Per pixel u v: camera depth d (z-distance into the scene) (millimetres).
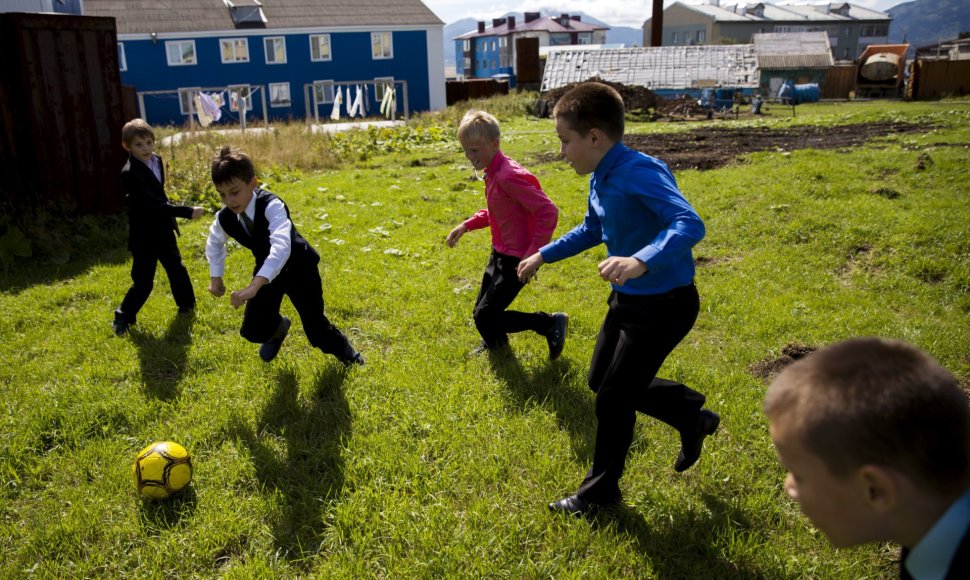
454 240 4387
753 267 6008
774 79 44812
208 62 35281
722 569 2557
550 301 5395
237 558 2682
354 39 37281
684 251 2311
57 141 7668
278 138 14961
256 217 3662
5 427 3541
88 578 2572
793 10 105438
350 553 2633
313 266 3846
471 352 4453
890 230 6449
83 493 3041
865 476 1149
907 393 1119
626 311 2703
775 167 10023
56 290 5707
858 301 5129
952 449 1111
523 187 3770
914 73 36656
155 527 2818
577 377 4035
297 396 3883
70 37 7656
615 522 2762
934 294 5215
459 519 2857
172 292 5355
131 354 4453
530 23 107375
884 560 2561
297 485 3109
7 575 2555
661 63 33469
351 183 10578
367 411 3688
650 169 2568
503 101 28453
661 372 4035
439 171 11883
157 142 14695
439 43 38688
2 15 7180
